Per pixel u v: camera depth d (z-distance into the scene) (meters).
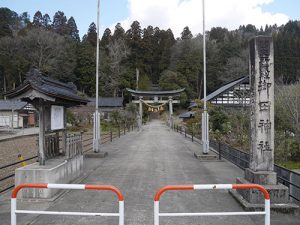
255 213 4.83
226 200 8.02
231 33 103.19
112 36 104.56
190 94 83.06
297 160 19.05
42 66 76.50
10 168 14.87
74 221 6.41
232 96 36.72
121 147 22.16
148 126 64.81
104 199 8.12
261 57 7.59
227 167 13.53
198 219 6.55
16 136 34.47
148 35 102.00
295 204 6.98
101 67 84.25
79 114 55.47
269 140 7.54
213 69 84.25
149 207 7.43
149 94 55.09
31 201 7.84
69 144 9.98
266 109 7.57
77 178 10.66
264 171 7.45
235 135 21.70
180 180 10.72
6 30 87.19
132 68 95.56
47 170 7.96
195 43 94.94
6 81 75.19
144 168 13.19
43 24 108.50
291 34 70.94
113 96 84.19
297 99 21.62
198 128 31.67
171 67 96.44
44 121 8.88
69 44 86.94
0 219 6.47
